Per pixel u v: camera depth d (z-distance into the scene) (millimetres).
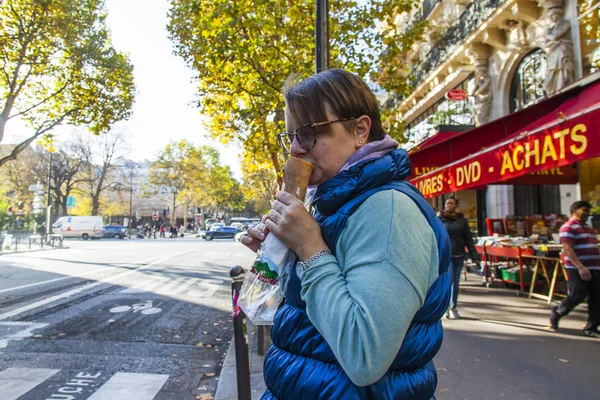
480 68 12961
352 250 940
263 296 1060
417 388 971
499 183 8641
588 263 5059
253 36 7828
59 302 7844
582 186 8680
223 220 81438
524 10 10508
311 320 943
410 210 955
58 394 3752
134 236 58188
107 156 48062
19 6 14539
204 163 58438
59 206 55562
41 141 17141
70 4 14984
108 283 10180
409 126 21438
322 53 4922
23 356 4777
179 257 18703
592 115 3432
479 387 3566
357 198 994
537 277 8055
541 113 6852
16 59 15062
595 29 8555
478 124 12797
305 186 1038
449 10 15977
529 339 4980
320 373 958
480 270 9992
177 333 5848
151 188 61219
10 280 10641
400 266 882
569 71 9117
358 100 1101
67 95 16781
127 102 17453
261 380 3898
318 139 1075
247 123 8664
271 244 1043
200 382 4113
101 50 16391
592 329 5094
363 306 852
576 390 3477
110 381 4082
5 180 43469
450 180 6215
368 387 924
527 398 3336
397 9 8906
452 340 4973
